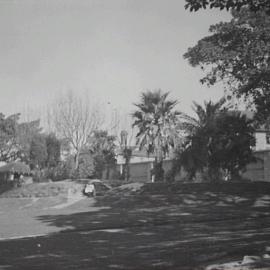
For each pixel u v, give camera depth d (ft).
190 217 98.17
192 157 141.49
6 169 206.69
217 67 111.34
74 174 196.44
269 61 103.24
